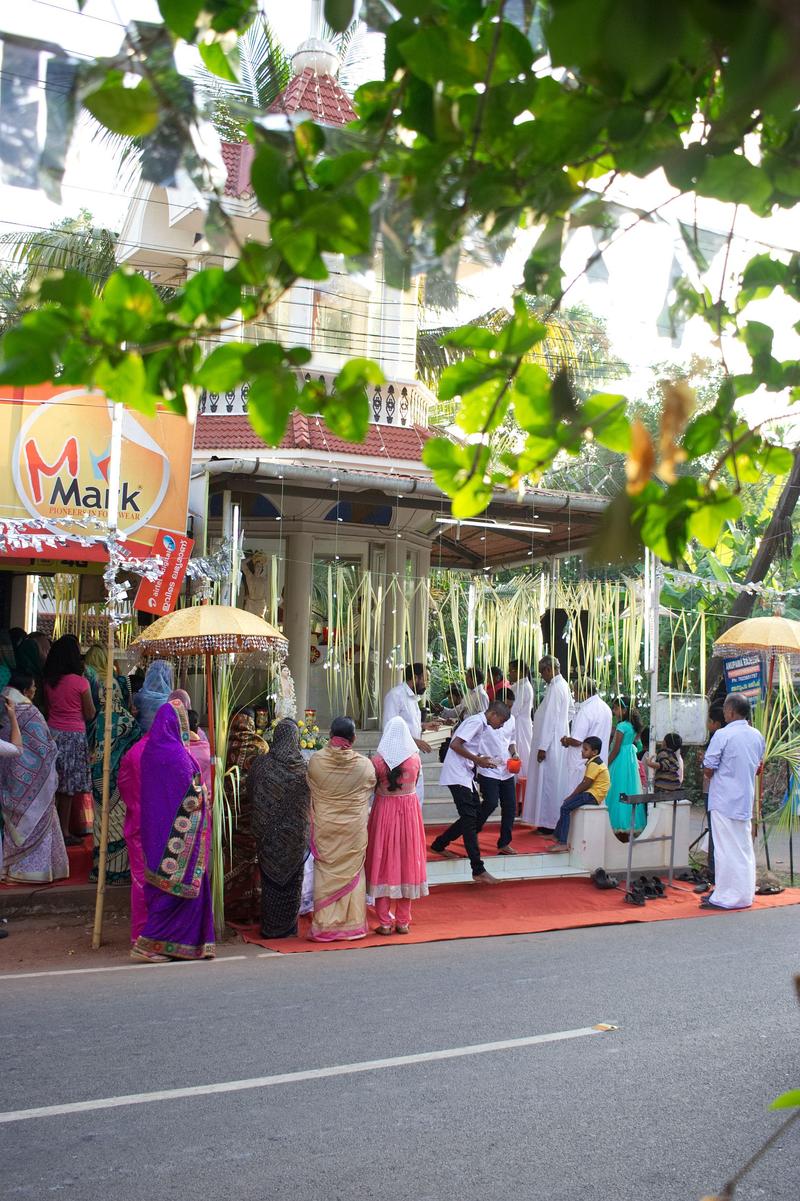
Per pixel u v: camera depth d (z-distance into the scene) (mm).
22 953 8266
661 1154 4664
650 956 8430
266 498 12852
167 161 2031
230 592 10180
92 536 9297
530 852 11312
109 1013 6531
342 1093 5258
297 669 13258
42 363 1992
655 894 10969
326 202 1939
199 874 8109
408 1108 5090
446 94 1953
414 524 14070
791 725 12688
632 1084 5500
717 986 7488
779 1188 4371
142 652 10102
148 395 2189
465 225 2154
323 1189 4254
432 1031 6273
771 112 1451
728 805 10617
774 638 11664
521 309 2369
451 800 12766
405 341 13320
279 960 8156
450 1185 4309
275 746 9031
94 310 2018
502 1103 5188
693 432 2416
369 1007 6758
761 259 2393
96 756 9789
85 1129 4773
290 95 12891
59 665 10984
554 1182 4371
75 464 9875
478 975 7699
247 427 12289
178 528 10312
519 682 13180
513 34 1877
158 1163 4449
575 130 1930
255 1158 4516
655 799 11109
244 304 2137
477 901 10273
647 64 1382
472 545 15766
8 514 9625
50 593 16656
